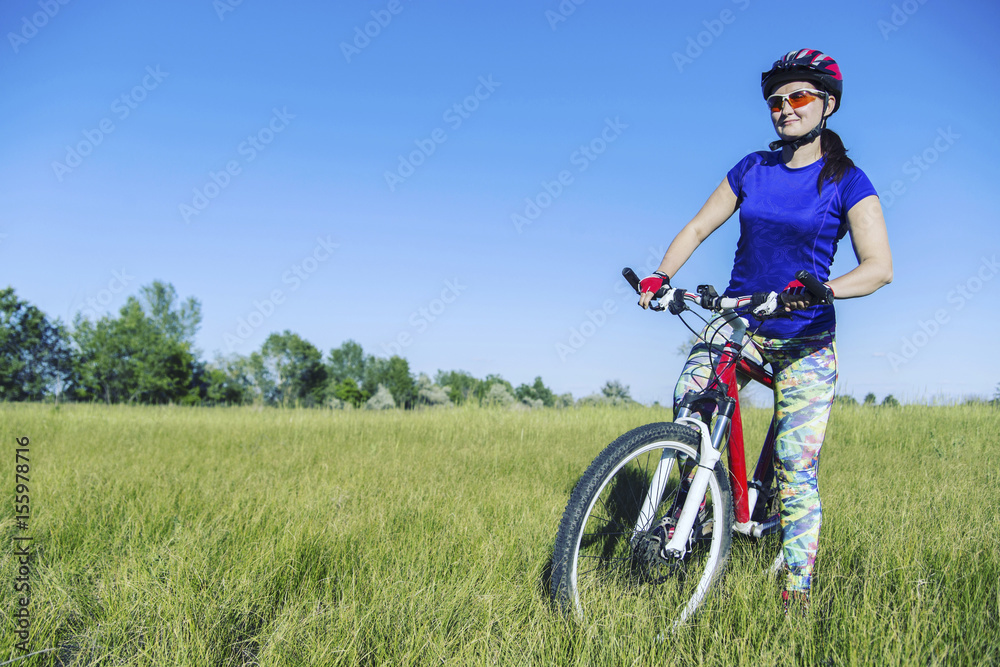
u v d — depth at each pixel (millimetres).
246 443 6984
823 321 2656
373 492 4184
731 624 2334
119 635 2189
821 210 2602
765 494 3141
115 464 5133
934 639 2139
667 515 2518
